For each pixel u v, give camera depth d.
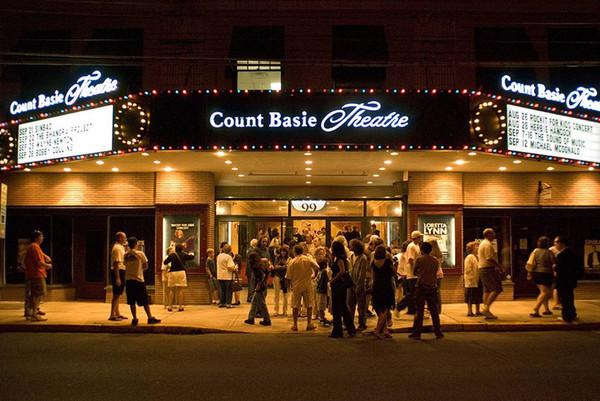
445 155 15.74
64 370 8.99
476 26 18.58
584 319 14.38
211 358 10.02
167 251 17.31
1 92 18.92
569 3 18.77
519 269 19.39
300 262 13.41
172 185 18.72
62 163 16.80
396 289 15.55
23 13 18.92
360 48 18.19
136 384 8.05
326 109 14.94
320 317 14.10
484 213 19.30
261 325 13.95
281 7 18.42
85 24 18.77
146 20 18.58
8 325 13.51
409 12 18.42
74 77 18.64
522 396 7.39
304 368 9.14
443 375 8.61
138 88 17.39
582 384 8.04
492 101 15.11
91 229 19.47
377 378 8.41
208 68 18.16
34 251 14.16
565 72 18.64
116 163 17.11
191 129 14.89
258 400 7.20
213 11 18.45
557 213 19.28
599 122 17.03
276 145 14.86
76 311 16.05
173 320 14.44
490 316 14.38
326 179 19.88
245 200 20.42
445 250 18.61
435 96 14.96
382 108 14.93
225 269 17.11
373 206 20.55
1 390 7.70
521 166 17.75
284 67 18.20
